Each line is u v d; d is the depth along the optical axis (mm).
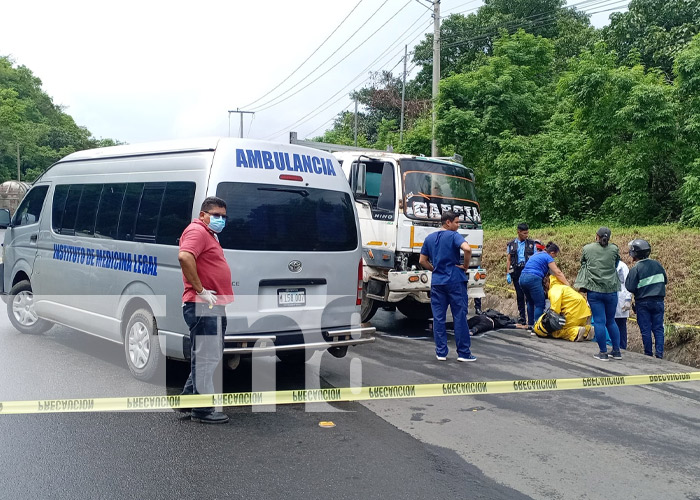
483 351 8227
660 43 19750
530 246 10156
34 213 7812
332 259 6059
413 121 35500
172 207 5680
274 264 5621
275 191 5754
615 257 8000
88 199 6871
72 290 6941
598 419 5508
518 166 17234
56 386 5727
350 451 4473
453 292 7480
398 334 9320
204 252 4938
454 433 4973
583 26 30328
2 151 59938
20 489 3643
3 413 4969
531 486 4023
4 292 8258
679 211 14812
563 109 18953
